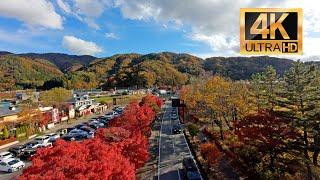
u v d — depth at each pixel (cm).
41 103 9194
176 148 5138
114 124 5081
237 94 5919
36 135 6594
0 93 13588
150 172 3878
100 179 2120
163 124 7800
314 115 3159
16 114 6694
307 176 3278
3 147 5544
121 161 2547
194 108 7712
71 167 2142
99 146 2723
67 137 5825
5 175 3928
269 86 5691
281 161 3438
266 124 3494
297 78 3431
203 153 4328
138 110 5756
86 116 9612
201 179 3403
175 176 3716
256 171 3631
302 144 3259
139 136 3741
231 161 4228
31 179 1969
